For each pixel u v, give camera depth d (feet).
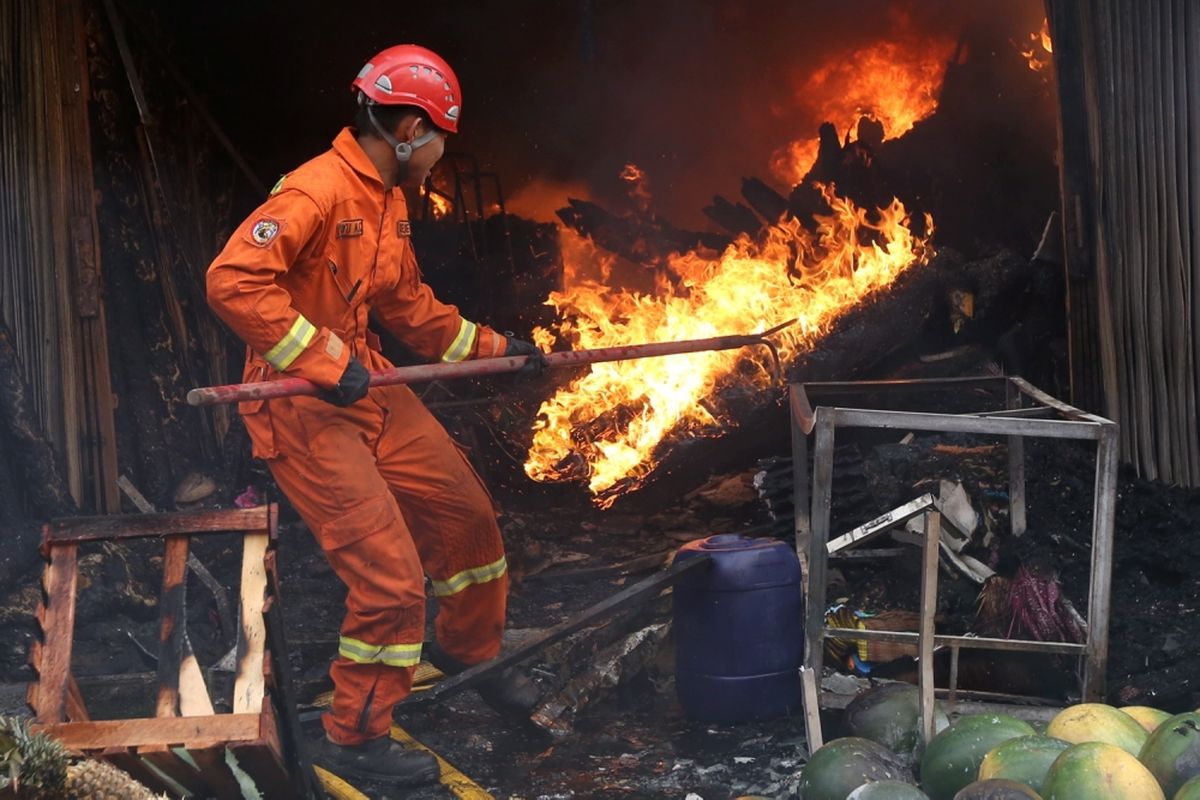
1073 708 9.36
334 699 11.28
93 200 16.30
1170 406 14.48
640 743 12.35
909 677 12.42
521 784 11.54
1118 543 14.12
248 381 11.07
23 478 15.51
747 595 12.32
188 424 17.85
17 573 15.02
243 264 9.92
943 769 9.32
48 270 15.87
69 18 16.14
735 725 12.56
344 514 10.77
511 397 22.02
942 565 14.28
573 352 12.73
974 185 22.21
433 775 11.35
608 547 17.93
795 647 12.56
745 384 20.18
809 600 11.44
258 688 9.00
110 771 7.17
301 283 10.69
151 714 13.10
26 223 15.70
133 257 17.46
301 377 10.19
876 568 15.15
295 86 29.48
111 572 15.26
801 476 13.96
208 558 16.65
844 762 9.44
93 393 16.28
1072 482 15.17
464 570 11.99
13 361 15.44
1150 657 12.31
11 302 15.56
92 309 16.17
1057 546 14.06
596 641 13.87
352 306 11.00
